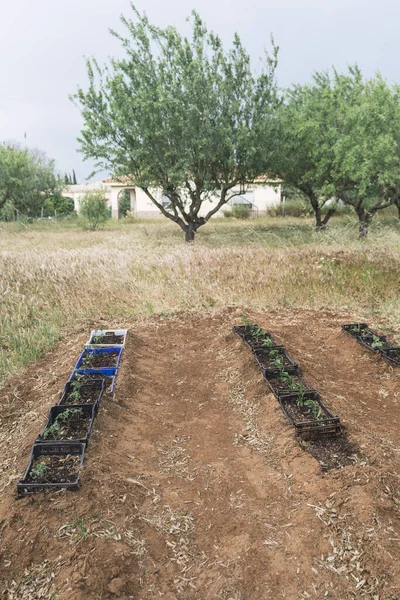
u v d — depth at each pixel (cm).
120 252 996
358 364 499
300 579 231
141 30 1233
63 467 299
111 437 346
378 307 688
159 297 732
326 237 1131
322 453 326
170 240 1394
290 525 264
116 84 1214
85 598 217
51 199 3167
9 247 1349
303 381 421
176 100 1166
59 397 396
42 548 241
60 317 640
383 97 1305
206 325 629
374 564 230
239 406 414
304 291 737
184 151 1243
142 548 250
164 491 300
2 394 433
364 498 264
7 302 682
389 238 1066
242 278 775
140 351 538
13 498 271
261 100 1273
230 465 329
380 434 356
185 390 454
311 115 1452
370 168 1266
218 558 248
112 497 277
